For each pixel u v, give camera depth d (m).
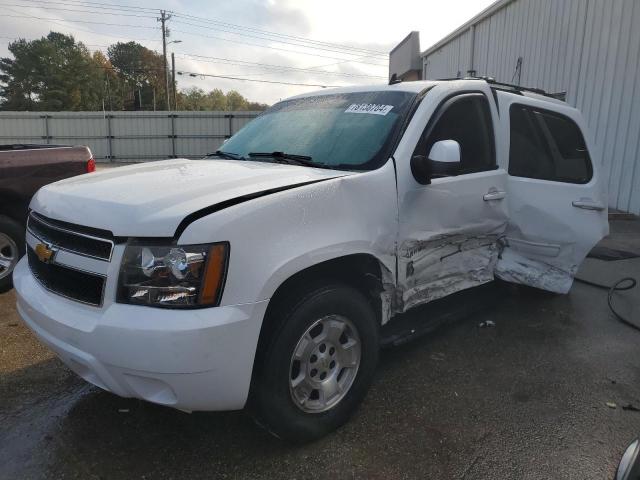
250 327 2.35
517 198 4.01
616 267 6.45
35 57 84.50
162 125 32.12
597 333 4.36
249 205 2.42
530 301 5.12
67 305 2.50
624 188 10.19
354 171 3.08
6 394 3.29
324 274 2.85
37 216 2.90
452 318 3.87
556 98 4.89
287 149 3.55
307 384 2.72
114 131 32.22
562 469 2.64
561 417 3.09
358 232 2.83
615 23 10.34
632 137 9.94
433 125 3.37
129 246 2.30
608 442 2.86
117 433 2.90
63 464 2.64
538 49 13.25
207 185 2.62
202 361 2.22
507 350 3.99
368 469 2.62
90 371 2.46
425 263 3.37
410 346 4.03
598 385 3.48
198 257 2.26
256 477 2.56
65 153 5.43
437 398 3.28
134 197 2.48
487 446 2.81
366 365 2.98
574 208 4.38
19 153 5.16
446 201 3.39
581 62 11.45
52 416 3.06
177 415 3.08
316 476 2.57
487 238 3.87
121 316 2.25
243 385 2.37
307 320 2.62
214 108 127.19
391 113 3.40
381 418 3.05
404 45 28.06
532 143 4.22
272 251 2.43
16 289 2.87
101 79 90.62
